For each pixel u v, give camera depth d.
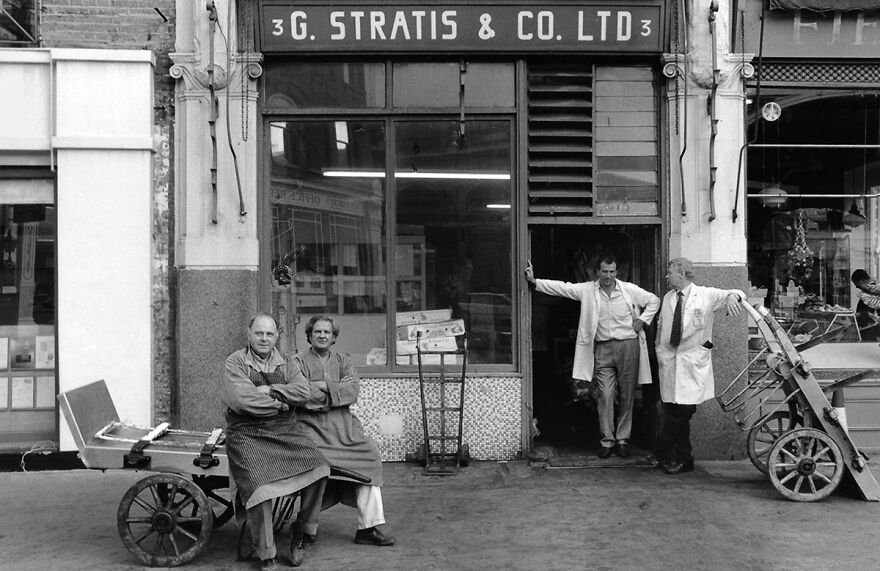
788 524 5.46
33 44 7.12
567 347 9.40
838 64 7.57
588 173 7.35
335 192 7.41
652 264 7.57
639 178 7.41
